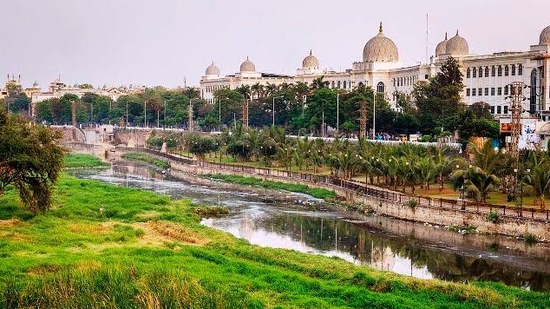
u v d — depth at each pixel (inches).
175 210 4628.4
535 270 3198.8
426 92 7667.3
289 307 2282.2
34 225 3750.0
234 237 3777.1
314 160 6530.5
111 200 4832.7
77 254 3046.3
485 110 7239.2
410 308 2345.0
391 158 5068.9
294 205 5319.9
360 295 2480.3
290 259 3154.5
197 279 2444.6
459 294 2549.2
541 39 7652.6
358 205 5059.1
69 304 2106.3
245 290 2506.2
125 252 3115.2
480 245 3713.1
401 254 3560.5
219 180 7150.6
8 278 2444.6
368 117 7834.6
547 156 4559.5
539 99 7229.3
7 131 3976.4
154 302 2089.1
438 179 5246.1
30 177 4008.4
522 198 4367.6
